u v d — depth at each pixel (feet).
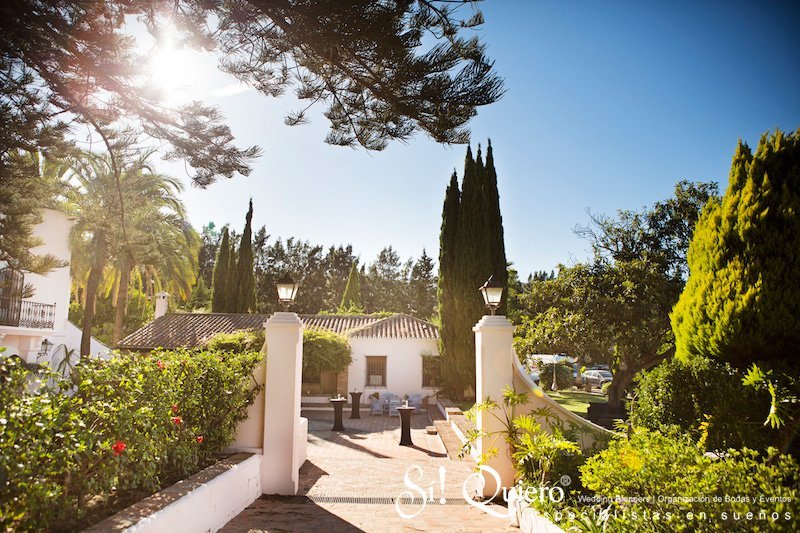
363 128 21.01
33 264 36.70
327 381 82.84
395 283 199.62
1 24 16.99
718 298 21.22
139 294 101.86
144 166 37.04
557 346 46.26
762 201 20.70
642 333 43.16
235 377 22.59
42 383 13.39
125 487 14.35
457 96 16.58
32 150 24.34
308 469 30.27
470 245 75.82
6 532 9.77
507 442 21.98
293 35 17.02
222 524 17.94
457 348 74.90
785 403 16.76
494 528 18.34
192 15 17.80
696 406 20.21
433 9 15.87
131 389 15.85
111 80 20.40
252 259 107.76
